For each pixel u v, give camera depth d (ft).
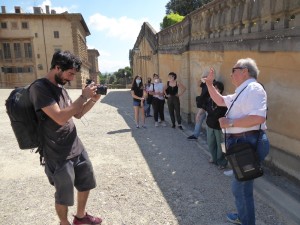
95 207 13.21
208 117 17.07
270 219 11.59
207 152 20.61
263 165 17.10
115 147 22.97
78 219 11.47
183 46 30.63
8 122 36.52
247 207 9.93
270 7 15.24
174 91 28.43
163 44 42.86
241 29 18.88
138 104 29.86
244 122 9.03
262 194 13.57
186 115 31.32
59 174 9.66
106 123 33.58
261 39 16.31
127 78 214.28
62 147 9.71
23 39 139.74
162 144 23.29
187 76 30.17
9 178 17.19
